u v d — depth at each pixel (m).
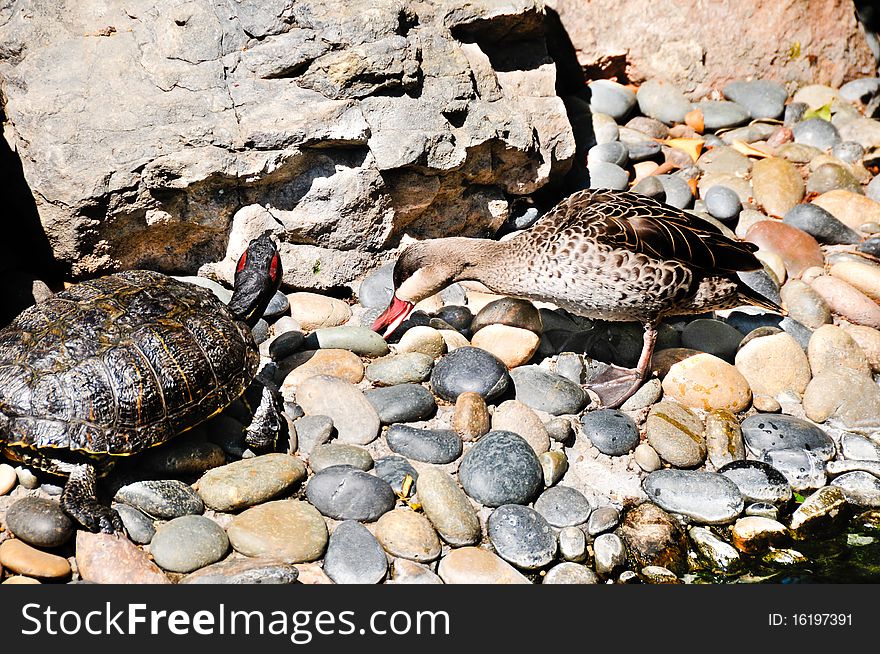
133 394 4.24
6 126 5.62
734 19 8.50
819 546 4.79
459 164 6.12
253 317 5.09
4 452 4.26
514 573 4.36
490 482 4.69
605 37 8.45
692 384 5.52
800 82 8.73
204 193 5.69
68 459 4.27
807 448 5.22
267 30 5.75
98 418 4.17
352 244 6.15
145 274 4.84
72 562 4.15
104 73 5.64
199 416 4.43
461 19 6.42
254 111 5.68
